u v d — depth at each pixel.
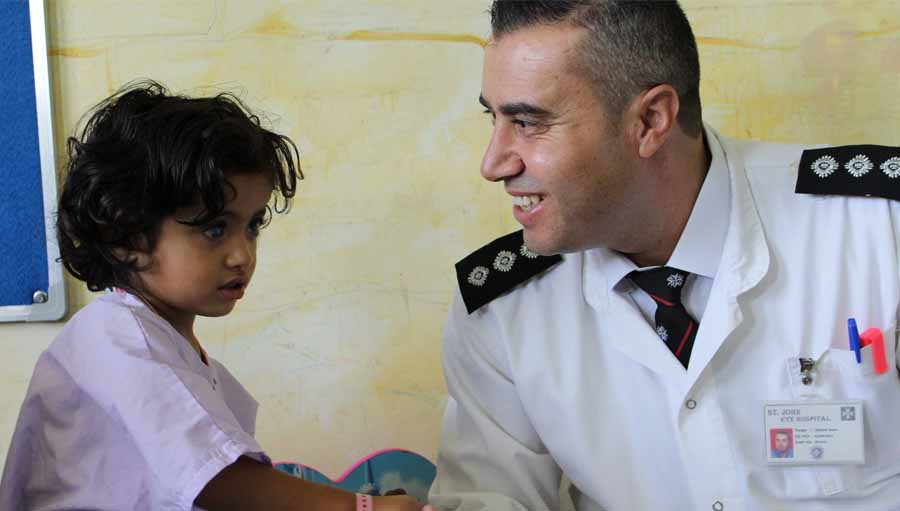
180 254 0.93
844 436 1.03
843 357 1.04
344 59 1.44
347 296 1.46
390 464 1.39
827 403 1.04
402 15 1.44
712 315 1.05
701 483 1.05
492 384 1.19
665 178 1.04
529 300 1.18
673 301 1.09
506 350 1.17
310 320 1.46
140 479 0.87
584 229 1.03
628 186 1.02
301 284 1.46
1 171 1.40
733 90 1.45
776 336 1.06
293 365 1.46
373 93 1.45
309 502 0.86
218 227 0.94
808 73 1.44
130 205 0.92
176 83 1.43
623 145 1.00
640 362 1.09
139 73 1.43
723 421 1.05
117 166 0.93
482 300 1.19
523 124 1.00
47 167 1.41
